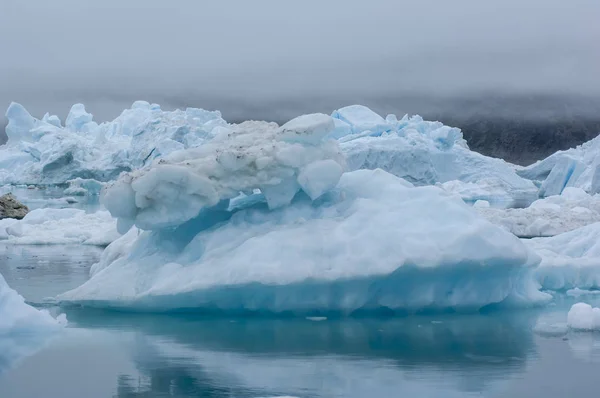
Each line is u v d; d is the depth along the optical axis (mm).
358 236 21844
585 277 29781
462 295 22938
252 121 26391
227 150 23156
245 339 20109
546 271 29250
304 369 17125
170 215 23219
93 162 151375
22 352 18891
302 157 23188
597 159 94812
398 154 113750
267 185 23328
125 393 15406
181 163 23359
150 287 22969
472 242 21812
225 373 16797
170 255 23797
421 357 18203
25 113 178250
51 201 109375
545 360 18031
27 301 25969
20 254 43000
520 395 15211
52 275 33438
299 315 22828
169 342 19859
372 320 22344
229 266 21625
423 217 22453
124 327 21750
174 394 15297
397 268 21141
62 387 15875
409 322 22141
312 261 21438
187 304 22828
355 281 21312
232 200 25688
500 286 23344
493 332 21109
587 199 61812
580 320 21547
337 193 23969
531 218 53469
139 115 181000
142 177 22859
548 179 107938
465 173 131625
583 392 15398
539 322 22609
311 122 23641
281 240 21922
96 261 39156
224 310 23047
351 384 15883
